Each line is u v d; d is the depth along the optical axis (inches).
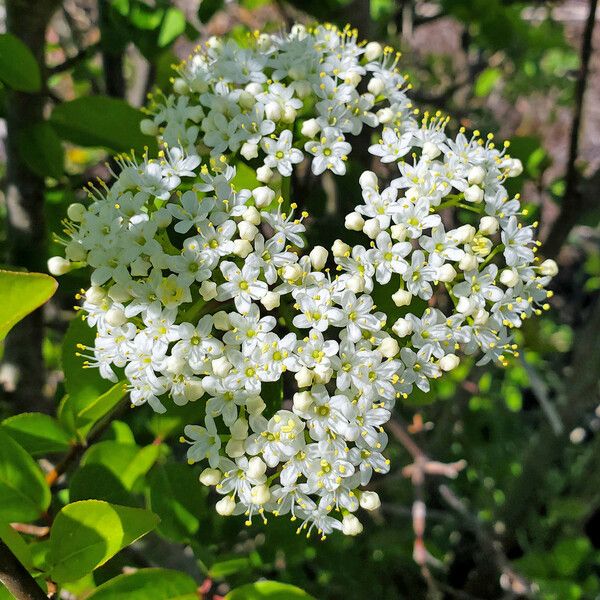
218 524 5.6
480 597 8.6
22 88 4.7
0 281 2.4
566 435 8.1
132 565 4.9
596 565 9.1
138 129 4.7
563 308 13.1
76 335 4.0
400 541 8.2
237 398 3.4
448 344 3.6
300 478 3.8
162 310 3.4
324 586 8.0
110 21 5.6
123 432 4.5
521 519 8.7
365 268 3.5
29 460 3.7
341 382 3.4
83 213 3.7
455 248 3.6
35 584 2.8
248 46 4.6
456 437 9.7
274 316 3.8
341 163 3.8
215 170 3.8
